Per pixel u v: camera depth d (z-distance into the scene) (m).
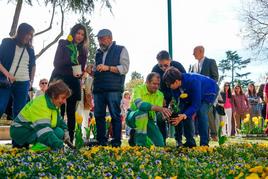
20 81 7.67
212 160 5.82
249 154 6.57
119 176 4.36
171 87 7.60
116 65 8.20
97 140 8.22
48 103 6.55
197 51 10.32
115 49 8.24
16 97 7.70
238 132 16.53
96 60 8.46
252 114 17.34
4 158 5.62
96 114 8.27
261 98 17.47
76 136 6.76
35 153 5.99
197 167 4.89
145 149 6.70
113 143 8.07
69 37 7.93
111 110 8.13
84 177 4.19
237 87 16.36
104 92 8.14
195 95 7.69
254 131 15.92
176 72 7.52
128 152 6.30
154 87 7.91
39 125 6.44
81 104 10.26
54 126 6.82
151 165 5.04
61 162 5.16
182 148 7.20
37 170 4.53
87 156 5.89
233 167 4.61
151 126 7.97
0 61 7.54
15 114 7.72
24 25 7.55
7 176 4.26
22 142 6.83
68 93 6.66
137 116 7.82
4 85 7.43
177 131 8.34
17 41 7.61
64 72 8.15
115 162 5.24
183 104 7.90
